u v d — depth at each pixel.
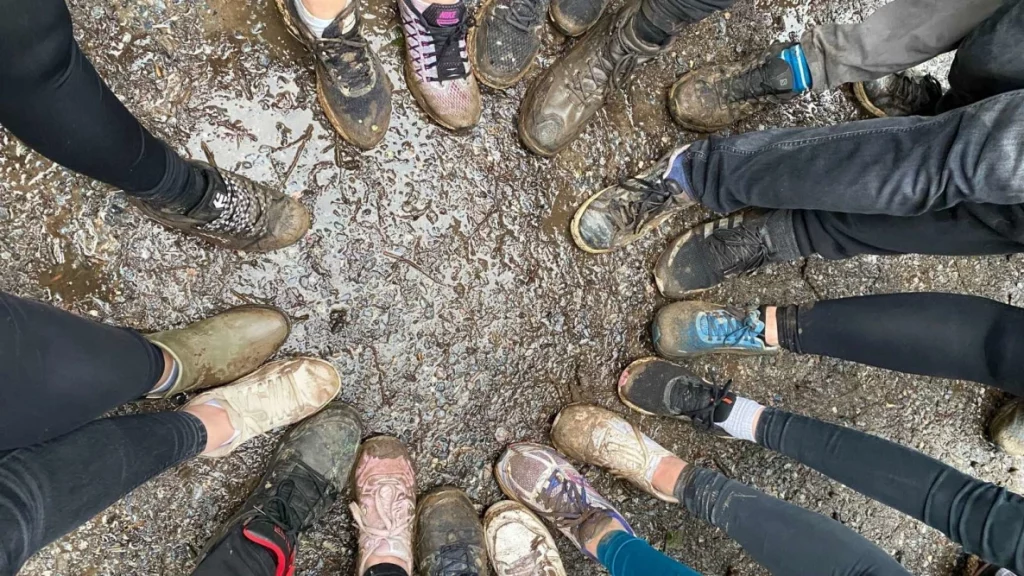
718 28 1.42
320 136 1.21
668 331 1.36
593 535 1.24
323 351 1.25
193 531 1.20
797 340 1.26
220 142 1.17
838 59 1.23
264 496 1.11
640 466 1.31
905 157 0.91
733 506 1.16
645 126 1.39
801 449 1.20
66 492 0.76
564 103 1.24
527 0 1.14
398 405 1.29
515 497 1.32
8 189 1.09
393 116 1.24
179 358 1.05
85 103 0.67
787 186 1.06
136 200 1.06
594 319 1.40
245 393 1.15
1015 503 0.94
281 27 1.17
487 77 1.23
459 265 1.31
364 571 1.14
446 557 1.21
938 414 1.65
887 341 1.10
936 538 1.68
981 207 0.95
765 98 1.32
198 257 1.17
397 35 1.22
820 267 1.51
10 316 0.65
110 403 0.80
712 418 1.32
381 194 1.25
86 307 1.13
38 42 0.57
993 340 0.99
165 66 1.14
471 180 1.30
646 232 1.39
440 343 1.31
